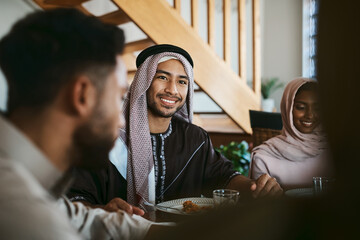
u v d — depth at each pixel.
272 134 2.05
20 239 0.29
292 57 6.14
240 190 1.36
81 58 0.43
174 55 1.48
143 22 2.77
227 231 0.22
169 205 1.15
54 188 0.47
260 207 0.23
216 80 3.29
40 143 0.44
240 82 3.48
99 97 0.45
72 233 0.32
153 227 0.82
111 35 0.46
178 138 1.55
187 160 1.54
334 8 0.15
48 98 0.43
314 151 1.62
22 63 0.42
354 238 0.18
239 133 3.61
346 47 0.15
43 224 0.30
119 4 2.64
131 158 1.40
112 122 0.48
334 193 0.18
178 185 1.52
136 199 1.38
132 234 0.81
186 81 1.51
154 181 1.41
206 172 1.57
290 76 6.17
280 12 6.27
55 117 0.44
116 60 0.47
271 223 0.22
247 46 6.44
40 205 0.32
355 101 0.15
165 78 1.46
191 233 0.23
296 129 1.67
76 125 0.45
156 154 1.46
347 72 0.15
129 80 3.66
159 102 1.46
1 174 0.34
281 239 0.21
